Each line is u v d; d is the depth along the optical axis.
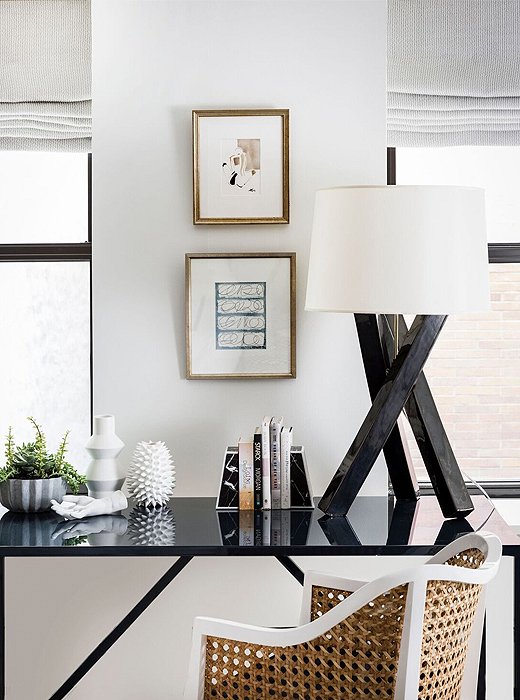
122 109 2.83
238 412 2.85
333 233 2.37
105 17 2.82
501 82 3.04
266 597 2.97
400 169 3.17
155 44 2.82
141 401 2.85
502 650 2.98
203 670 2.03
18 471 2.62
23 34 3.05
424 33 3.04
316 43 2.81
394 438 2.71
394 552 2.25
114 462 2.67
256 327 2.82
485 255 2.40
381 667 1.91
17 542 2.29
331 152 2.82
